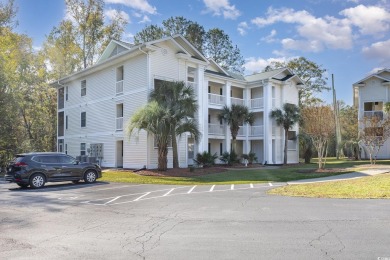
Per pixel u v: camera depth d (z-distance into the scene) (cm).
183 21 4631
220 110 3291
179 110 2111
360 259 513
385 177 1534
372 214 841
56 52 4144
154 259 529
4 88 2903
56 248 595
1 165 2831
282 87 3612
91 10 4091
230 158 2950
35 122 4059
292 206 973
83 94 3206
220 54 4909
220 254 548
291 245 591
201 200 1114
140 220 822
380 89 3641
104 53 2939
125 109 2612
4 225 783
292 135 3691
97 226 764
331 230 690
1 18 3316
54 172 1597
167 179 1850
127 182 1742
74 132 3306
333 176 1889
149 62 2420
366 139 2761
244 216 845
